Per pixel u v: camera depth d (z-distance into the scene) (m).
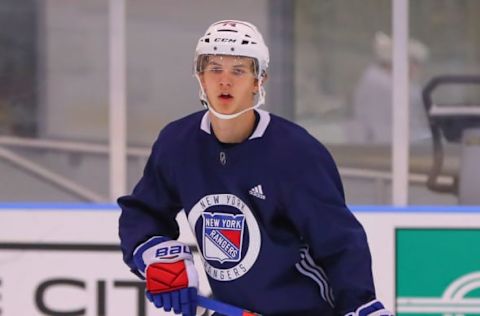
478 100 14.21
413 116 14.27
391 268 13.37
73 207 13.53
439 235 13.33
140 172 14.38
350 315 8.30
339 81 14.39
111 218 13.55
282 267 8.53
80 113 14.37
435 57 14.23
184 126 8.73
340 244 8.33
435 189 14.27
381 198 14.33
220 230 8.59
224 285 8.69
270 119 8.48
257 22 14.41
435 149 14.25
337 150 14.43
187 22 14.34
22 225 13.55
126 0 14.28
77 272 13.58
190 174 8.62
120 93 14.32
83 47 14.33
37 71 14.34
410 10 14.23
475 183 14.21
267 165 8.38
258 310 8.64
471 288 13.33
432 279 13.35
